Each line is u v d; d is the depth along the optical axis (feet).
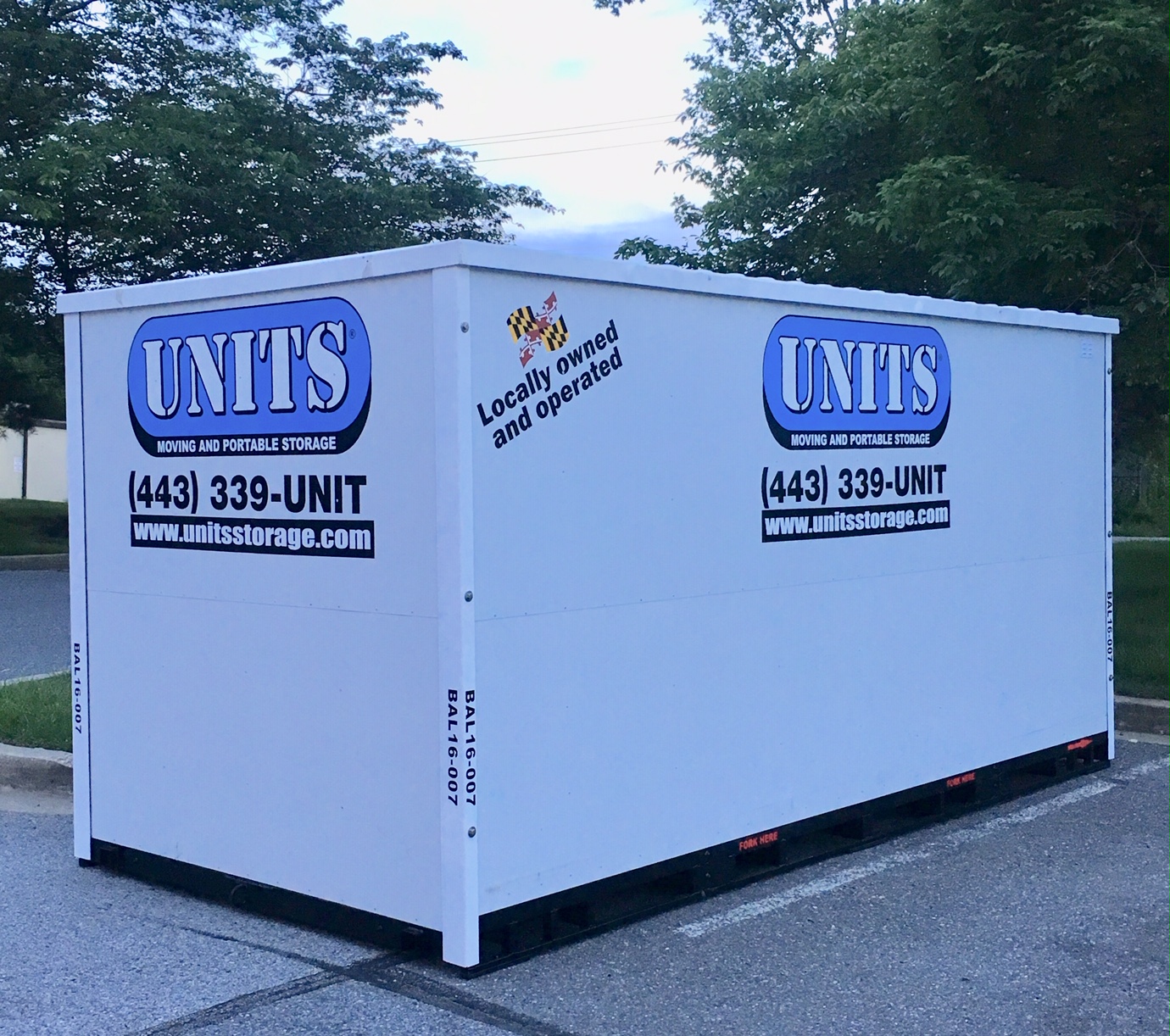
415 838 14.83
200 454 16.99
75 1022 13.34
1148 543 68.49
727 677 17.42
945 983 14.42
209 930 16.12
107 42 68.03
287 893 16.22
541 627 15.11
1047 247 33.91
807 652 18.60
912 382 20.38
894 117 42.75
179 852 17.49
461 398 14.20
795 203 46.06
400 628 14.88
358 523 15.26
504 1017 13.48
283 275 15.87
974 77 35.81
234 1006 13.73
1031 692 22.94
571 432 15.44
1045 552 23.26
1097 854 19.39
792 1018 13.47
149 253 67.51
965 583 21.47
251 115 67.62
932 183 34.50
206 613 16.99
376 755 15.17
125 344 17.88
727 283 17.20
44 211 57.72
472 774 14.35
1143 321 33.88
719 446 17.30
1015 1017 13.53
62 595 51.83
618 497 15.99
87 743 18.61
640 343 16.26
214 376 16.80
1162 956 15.23
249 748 16.57
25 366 74.95
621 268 15.85
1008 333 22.44
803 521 18.52
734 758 17.53
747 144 48.11
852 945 15.58
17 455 136.05
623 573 16.06
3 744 24.40
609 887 15.92
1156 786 23.58
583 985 14.33
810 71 49.29
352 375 15.28
